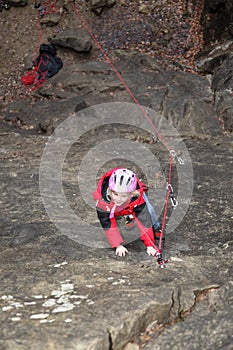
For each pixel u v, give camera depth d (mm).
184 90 10820
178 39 12664
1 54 12977
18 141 8930
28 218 5543
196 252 4789
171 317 3584
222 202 6070
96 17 13445
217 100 10367
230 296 3752
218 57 11492
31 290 3814
